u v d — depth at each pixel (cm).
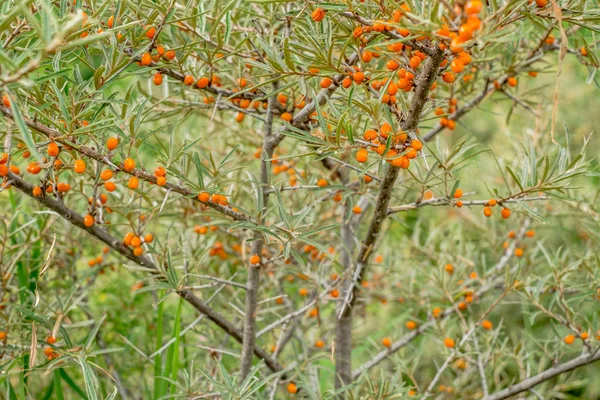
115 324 190
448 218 230
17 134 154
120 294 194
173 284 162
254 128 187
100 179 159
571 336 172
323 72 154
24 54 139
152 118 170
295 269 172
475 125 254
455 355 176
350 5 148
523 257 192
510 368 199
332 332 196
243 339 169
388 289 198
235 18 168
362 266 169
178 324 167
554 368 173
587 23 150
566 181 159
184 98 172
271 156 164
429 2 146
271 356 177
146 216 175
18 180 155
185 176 158
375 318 219
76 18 135
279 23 167
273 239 160
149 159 181
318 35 155
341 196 176
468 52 149
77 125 154
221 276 187
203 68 168
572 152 225
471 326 180
